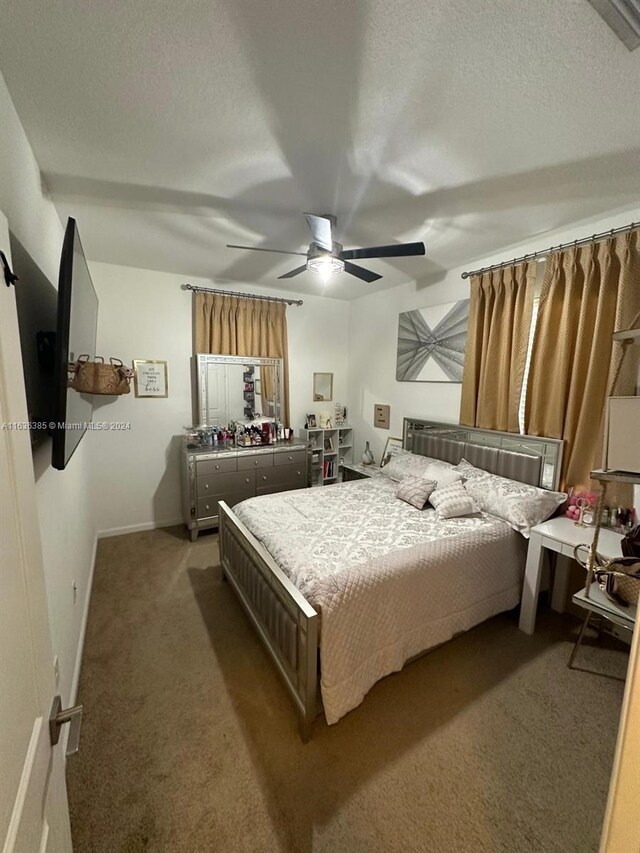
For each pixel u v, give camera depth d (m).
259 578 2.02
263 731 1.61
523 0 0.99
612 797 0.61
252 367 4.09
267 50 1.16
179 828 1.25
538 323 2.60
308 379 4.60
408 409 3.96
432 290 3.59
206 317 3.79
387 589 1.75
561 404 2.49
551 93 1.31
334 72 1.24
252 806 1.32
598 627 2.28
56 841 0.75
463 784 1.40
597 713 1.71
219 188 1.99
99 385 1.80
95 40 1.13
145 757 1.48
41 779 0.67
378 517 2.45
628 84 1.26
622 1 0.94
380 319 4.28
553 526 2.25
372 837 1.23
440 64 1.20
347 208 2.20
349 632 1.60
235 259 3.19
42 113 1.43
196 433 3.76
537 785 1.40
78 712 0.78
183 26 1.08
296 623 1.60
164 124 1.51
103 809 1.30
